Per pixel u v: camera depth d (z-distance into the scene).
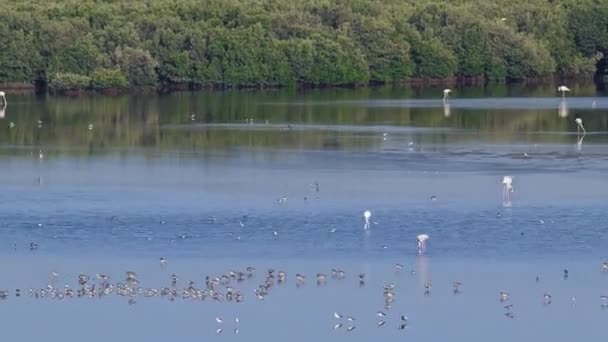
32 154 81.81
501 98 119.94
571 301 47.53
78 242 55.44
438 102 115.56
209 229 57.41
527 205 61.88
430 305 47.22
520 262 52.00
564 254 53.03
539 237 55.53
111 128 96.38
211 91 130.12
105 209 61.94
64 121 101.88
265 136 89.50
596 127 93.75
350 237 55.78
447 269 51.06
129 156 80.69
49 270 51.34
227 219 59.34
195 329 45.06
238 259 52.50
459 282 49.47
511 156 78.44
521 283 49.44
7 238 56.22
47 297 48.25
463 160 76.81
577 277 50.09
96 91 128.00
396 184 67.94
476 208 61.25
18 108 113.25
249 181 69.50
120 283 49.25
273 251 53.66
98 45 128.88
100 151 83.12
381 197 64.12
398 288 48.94
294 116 103.38
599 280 49.75
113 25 130.00
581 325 45.41
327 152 80.75
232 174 72.25
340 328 45.06
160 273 50.72
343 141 86.00
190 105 114.44
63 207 62.50
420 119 100.06
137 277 50.25
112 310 46.94
